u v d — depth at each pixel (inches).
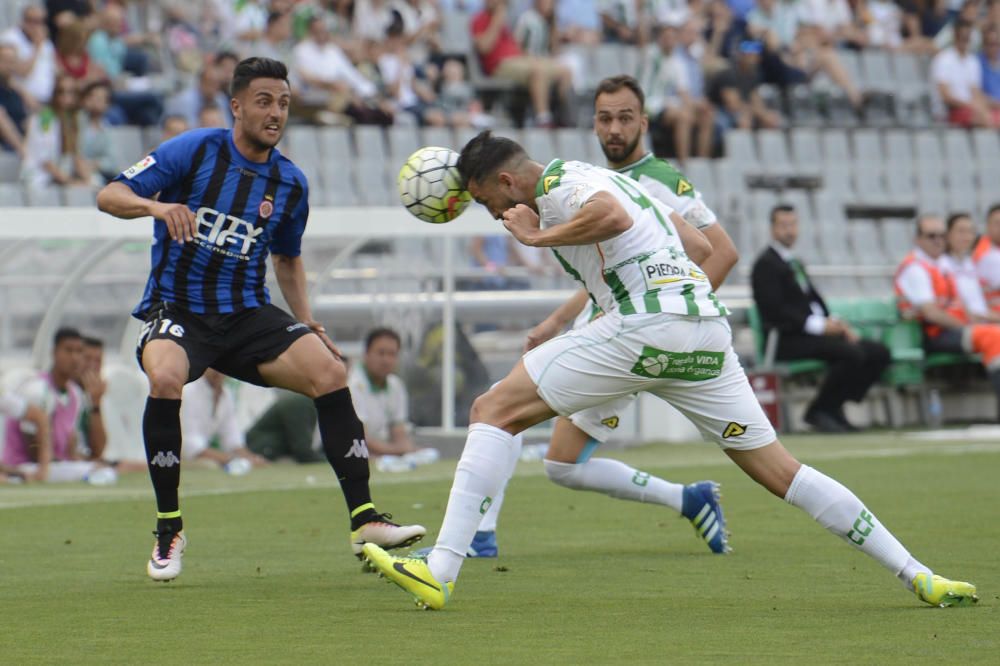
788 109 2972.4
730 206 2635.3
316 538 1048.2
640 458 1708.9
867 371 2049.7
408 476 1556.3
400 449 1731.1
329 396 868.6
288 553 967.6
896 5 3412.9
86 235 1558.8
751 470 751.7
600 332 727.7
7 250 1605.6
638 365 723.4
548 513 1192.2
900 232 2790.4
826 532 1057.5
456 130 2519.7
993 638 634.8
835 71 3058.6
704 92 2878.9
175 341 860.6
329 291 1804.9
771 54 2960.1
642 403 1995.6
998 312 2160.4
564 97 2694.4
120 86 2306.8
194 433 1678.2
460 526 726.5
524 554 954.1
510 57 2696.9
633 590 794.8
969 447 1807.3
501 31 2704.2
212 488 1427.2
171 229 820.6
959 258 2158.0
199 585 823.7
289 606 743.7
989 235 2167.8
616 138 930.1
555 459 956.6
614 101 930.7
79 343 1599.4
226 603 754.8
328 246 1724.9
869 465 1572.3
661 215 744.3
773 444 748.0
